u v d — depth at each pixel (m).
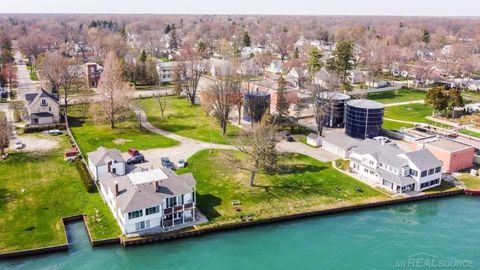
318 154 102.81
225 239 69.44
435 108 134.25
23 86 172.88
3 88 163.00
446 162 94.19
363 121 112.25
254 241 69.12
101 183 80.12
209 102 125.88
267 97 122.25
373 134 113.88
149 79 177.75
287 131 119.62
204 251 66.38
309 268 62.62
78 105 141.88
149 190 70.44
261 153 85.69
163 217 70.25
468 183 89.00
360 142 101.44
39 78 177.50
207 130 119.25
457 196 85.62
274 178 88.62
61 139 110.31
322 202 79.69
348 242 69.19
